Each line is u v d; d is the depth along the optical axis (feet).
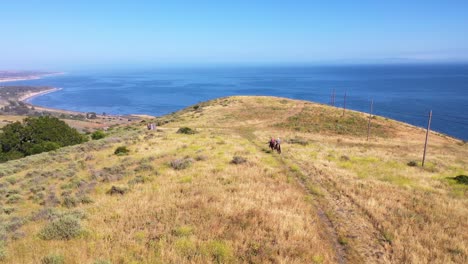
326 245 36.94
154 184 62.39
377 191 59.62
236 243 34.37
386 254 35.68
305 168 78.79
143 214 43.91
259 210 44.06
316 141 147.13
